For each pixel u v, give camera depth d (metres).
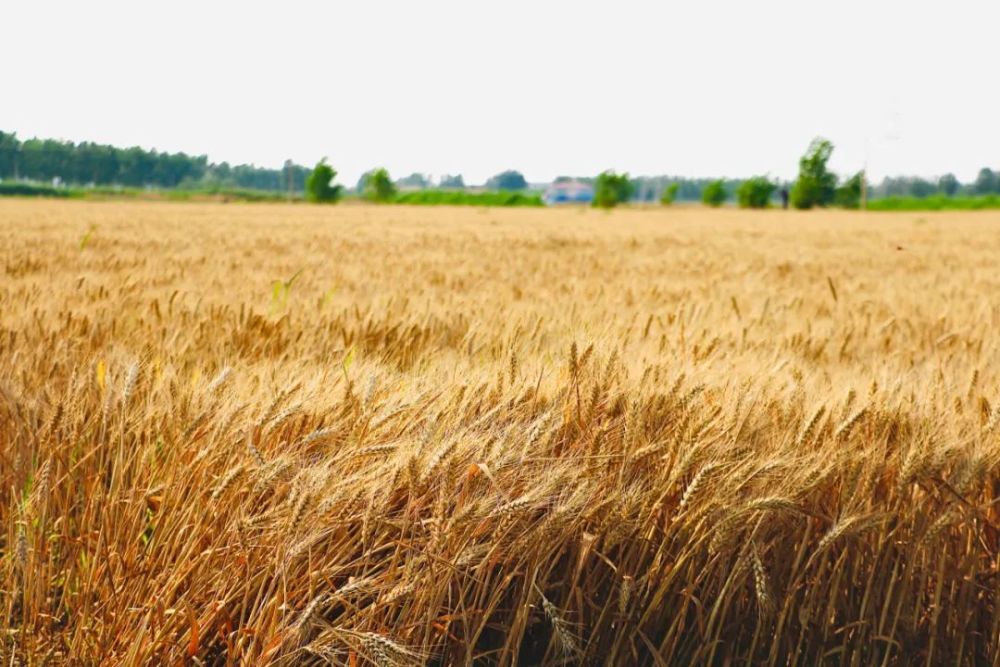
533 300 7.91
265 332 4.95
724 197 96.31
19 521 2.48
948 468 2.92
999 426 2.91
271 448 2.79
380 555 2.68
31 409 3.12
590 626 2.79
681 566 2.71
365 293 8.18
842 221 47.09
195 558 2.54
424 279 10.19
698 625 2.73
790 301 8.23
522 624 2.56
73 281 7.14
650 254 18.06
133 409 3.04
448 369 3.54
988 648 2.93
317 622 2.31
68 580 2.55
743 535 2.76
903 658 2.83
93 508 2.68
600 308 6.73
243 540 2.46
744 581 2.74
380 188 104.88
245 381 3.37
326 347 4.67
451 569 2.43
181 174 143.25
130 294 6.53
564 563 2.81
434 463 2.48
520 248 19.34
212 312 5.62
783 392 3.27
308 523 2.41
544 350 4.25
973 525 2.85
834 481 2.88
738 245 22.70
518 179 196.00
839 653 2.88
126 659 2.30
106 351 4.15
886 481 2.92
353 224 33.12
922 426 2.97
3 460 2.98
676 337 4.84
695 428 2.78
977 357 5.04
